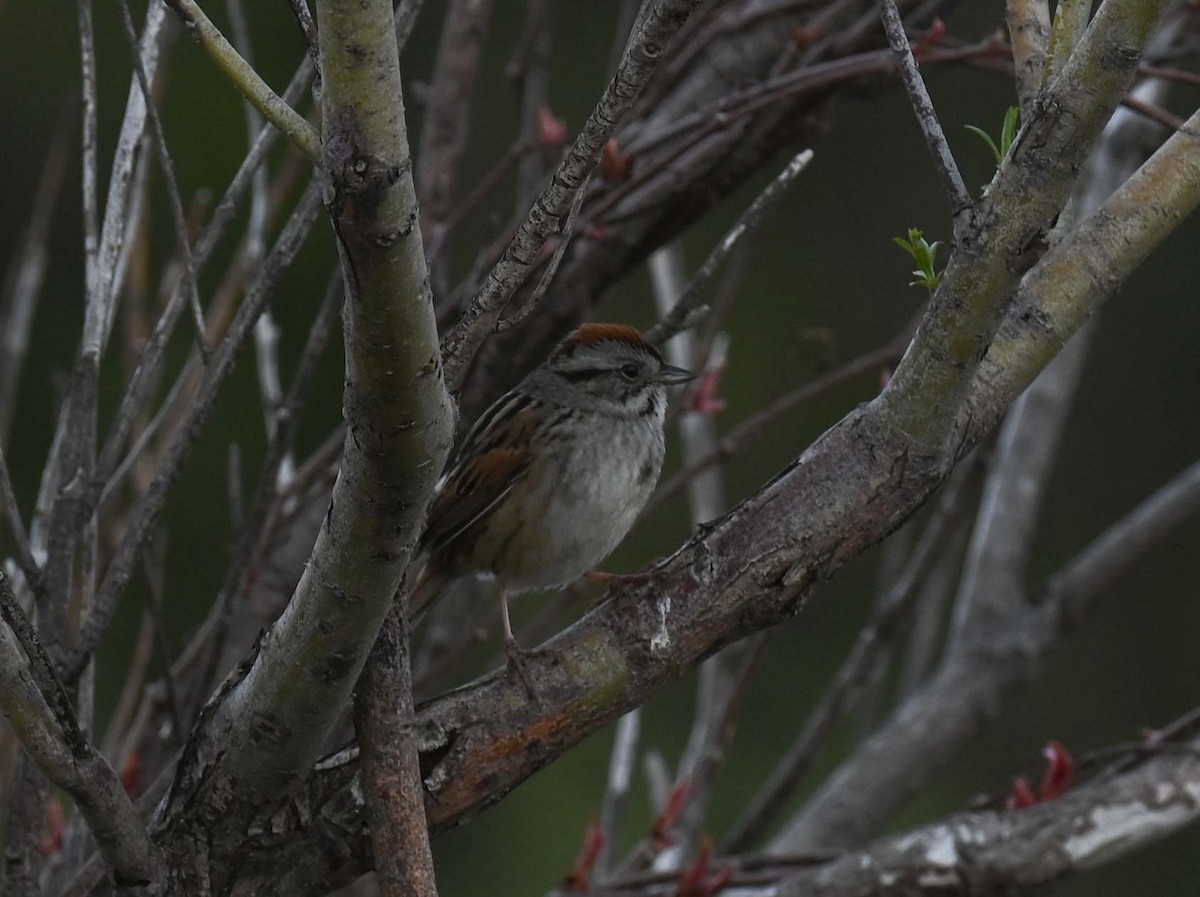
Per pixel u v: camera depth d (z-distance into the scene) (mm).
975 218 5633
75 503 7074
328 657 5465
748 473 17234
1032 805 8047
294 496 8969
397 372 4750
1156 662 16812
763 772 15758
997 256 5602
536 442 9336
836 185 18188
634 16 9641
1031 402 11414
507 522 9367
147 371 7152
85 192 7434
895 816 10188
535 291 5492
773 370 17578
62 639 6949
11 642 5242
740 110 8703
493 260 8891
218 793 5859
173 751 7586
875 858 7926
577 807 15305
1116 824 7895
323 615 5367
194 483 15719
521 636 9430
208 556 15492
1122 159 11023
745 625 6133
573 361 9531
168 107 16219
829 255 18062
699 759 9562
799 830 10023
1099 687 16750
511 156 8945
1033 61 6613
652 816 15188
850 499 6035
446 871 15102
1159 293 17859
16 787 6848
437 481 5113
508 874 15086
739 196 18109
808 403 17531
